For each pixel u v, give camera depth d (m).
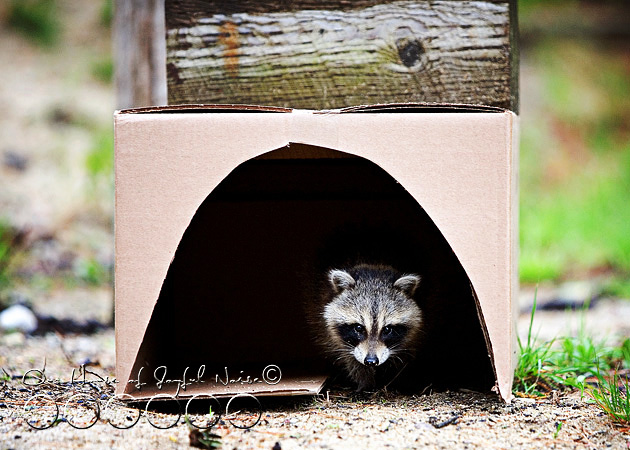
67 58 14.99
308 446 3.54
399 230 6.09
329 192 6.09
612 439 3.72
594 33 19.05
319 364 5.48
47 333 6.64
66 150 12.05
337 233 6.00
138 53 6.33
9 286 8.30
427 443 3.60
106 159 11.32
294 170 6.05
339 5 5.16
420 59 5.11
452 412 4.13
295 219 6.04
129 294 3.91
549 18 19.28
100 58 15.14
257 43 5.23
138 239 3.91
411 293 5.40
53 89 13.81
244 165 6.04
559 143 16.09
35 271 9.09
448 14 5.07
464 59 5.07
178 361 5.72
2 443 3.50
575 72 18.11
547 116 16.80
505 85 5.04
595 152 15.98
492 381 5.03
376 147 3.94
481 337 5.42
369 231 5.98
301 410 4.21
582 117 16.89
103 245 10.05
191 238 5.94
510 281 3.89
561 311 8.24
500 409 4.19
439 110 4.16
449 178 3.92
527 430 3.84
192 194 3.93
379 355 5.01
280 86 5.23
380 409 4.24
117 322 3.90
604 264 10.66
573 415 4.10
